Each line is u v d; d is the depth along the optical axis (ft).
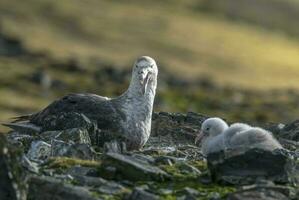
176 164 50.31
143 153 59.06
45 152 53.67
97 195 44.47
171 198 44.75
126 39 549.95
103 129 62.95
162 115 73.61
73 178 46.91
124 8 649.20
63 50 465.06
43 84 308.60
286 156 47.19
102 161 48.98
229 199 43.65
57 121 62.69
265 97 272.10
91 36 538.47
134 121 63.52
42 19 554.05
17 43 418.92
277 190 44.57
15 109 265.75
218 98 270.67
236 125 55.01
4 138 44.57
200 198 44.91
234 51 567.59
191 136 69.77
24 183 43.88
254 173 46.91
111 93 289.12
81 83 311.06
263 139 52.08
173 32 597.52
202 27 638.12
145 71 63.77
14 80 313.53
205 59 524.11
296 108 237.04
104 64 385.91
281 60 558.97
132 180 47.32
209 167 47.70
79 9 608.19
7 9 556.92
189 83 328.49
